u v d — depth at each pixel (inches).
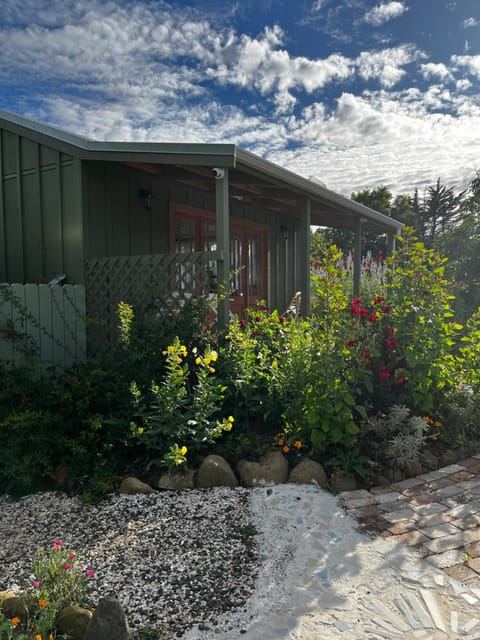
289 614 84.6
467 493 129.2
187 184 286.2
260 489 130.6
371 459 145.6
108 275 214.8
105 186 236.5
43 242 241.9
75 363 193.5
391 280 175.9
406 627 81.4
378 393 164.1
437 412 168.7
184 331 180.4
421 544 105.3
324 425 138.6
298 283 457.4
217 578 94.9
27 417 144.3
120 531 113.4
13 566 102.0
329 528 111.9
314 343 150.5
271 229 404.2
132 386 145.5
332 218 402.0
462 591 90.3
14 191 252.2
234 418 158.6
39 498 134.0
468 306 306.7
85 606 86.6
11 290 197.5
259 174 226.1
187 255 193.2
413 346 158.2
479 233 342.3
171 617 84.4
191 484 132.8
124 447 148.7
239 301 357.1
